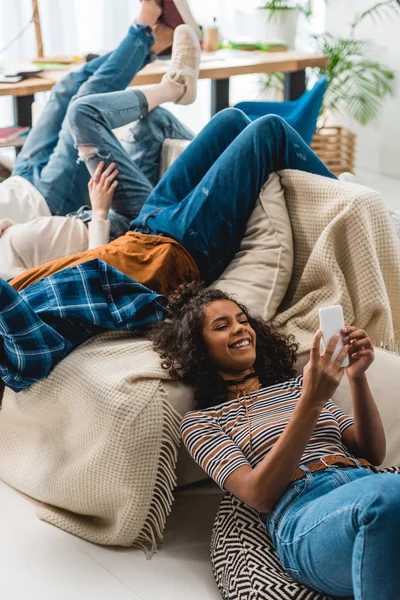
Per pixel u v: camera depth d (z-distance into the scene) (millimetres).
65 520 1883
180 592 1634
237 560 1587
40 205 2920
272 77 5078
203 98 5258
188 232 2264
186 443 1688
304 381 1526
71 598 1623
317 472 1586
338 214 2137
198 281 2242
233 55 4113
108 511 1816
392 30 4562
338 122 5105
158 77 3693
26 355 1879
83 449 1833
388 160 4820
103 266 2057
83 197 3018
